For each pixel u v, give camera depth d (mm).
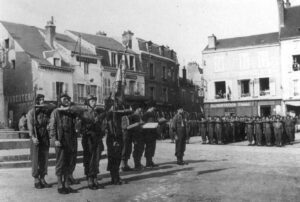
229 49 45219
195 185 8680
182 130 12391
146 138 11766
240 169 11391
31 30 41281
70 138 7875
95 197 7410
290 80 42156
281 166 12148
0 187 8375
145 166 11969
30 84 36406
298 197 7434
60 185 7766
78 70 39531
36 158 8297
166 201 7098
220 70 45844
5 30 38781
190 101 59531
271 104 43125
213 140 23719
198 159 14414
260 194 7703
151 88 49469
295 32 42500
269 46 43281
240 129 25891
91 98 8336
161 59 51531
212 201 7094
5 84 38219
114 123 8688
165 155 16047
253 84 44156
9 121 33375
